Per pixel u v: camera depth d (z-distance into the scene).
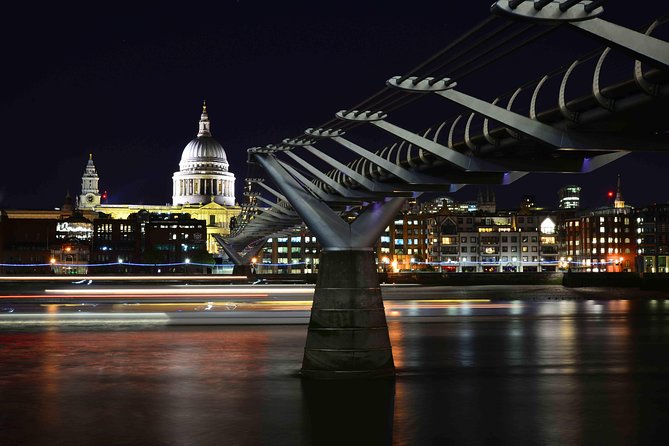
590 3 20.03
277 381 46.66
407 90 29.12
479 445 32.25
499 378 48.47
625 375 50.16
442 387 44.91
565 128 28.12
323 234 41.91
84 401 41.59
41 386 46.22
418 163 39.56
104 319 91.50
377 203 43.47
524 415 37.66
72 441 33.31
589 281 181.62
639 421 36.53
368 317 41.50
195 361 56.06
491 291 166.25
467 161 34.59
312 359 41.78
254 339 69.69
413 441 32.78
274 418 36.78
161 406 40.09
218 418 37.09
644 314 103.88
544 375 49.91
